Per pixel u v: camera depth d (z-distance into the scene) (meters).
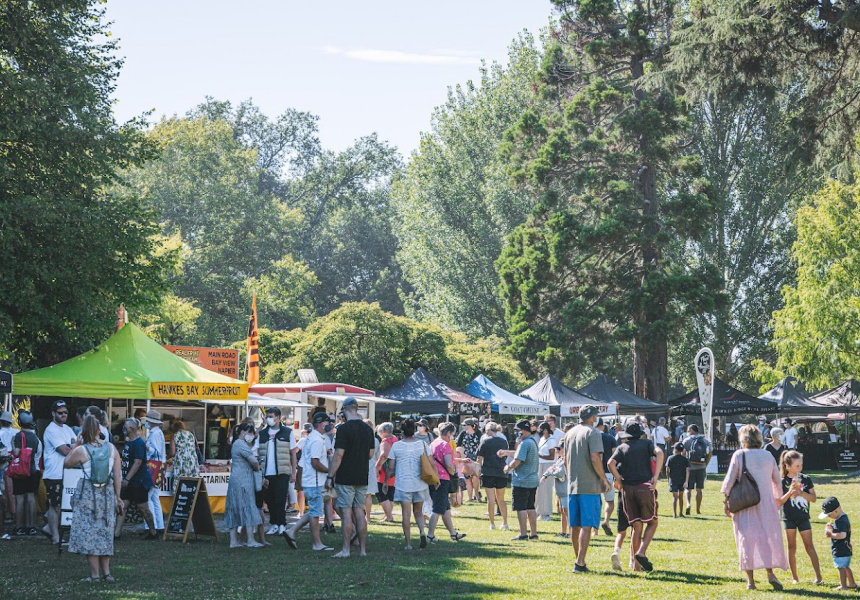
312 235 86.06
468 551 13.94
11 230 20.70
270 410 16.14
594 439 11.83
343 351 35.59
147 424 15.90
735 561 12.97
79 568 12.02
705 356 29.19
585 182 45.28
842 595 10.16
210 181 64.94
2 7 22.95
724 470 39.19
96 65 25.67
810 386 43.44
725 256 55.06
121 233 23.70
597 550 14.21
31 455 15.36
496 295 60.22
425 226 62.78
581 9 46.75
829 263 41.66
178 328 53.19
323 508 16.58
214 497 19.31
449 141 63.44
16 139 21.97
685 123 44.19
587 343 46.66
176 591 10.33
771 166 53.16
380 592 10.27
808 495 11.05
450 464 15.44
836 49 26.36
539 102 55.44
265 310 64.88
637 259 46.59
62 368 17.36
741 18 25.92
